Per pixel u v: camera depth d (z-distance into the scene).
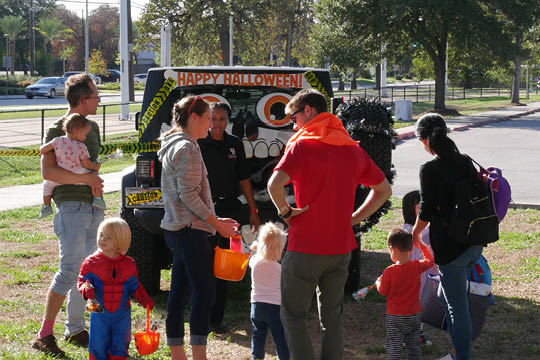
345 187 4.02
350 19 37.25
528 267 7.57
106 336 4.45
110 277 4.41
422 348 5.33
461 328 4.61
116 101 44.50
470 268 4.73
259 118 6.52
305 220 4.00
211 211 4.62
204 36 53.38
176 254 4.55
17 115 30.42
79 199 5.06
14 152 7.79
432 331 5.80
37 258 7.99
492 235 4.52
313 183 3.97
